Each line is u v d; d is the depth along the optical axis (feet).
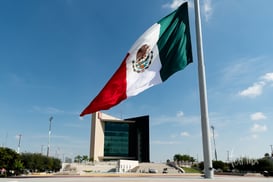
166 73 27.61
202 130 22.00
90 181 16.38
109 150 374.84
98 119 368.27
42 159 285.23
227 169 229.66
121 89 26.55
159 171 290.97
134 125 391.24
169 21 29.37
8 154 205.26
